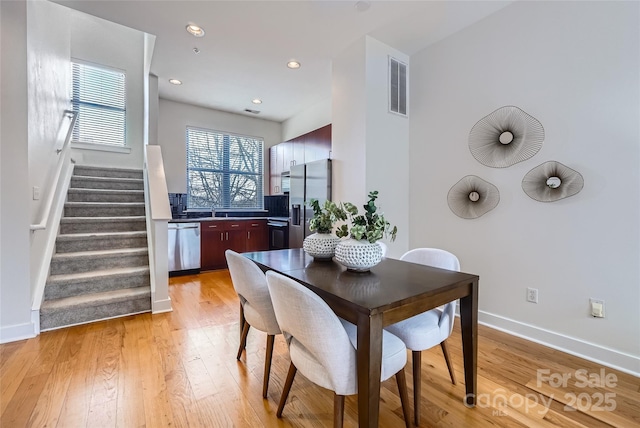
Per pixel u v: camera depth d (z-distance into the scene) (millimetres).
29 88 2518
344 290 1269
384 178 3055
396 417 1531
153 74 3793
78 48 4738
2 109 2219
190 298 3344
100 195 3984
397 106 3158
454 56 2842
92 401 1593
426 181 3109
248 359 2070
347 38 2910
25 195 2305
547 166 2234
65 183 3717
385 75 3047
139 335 2402
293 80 3910
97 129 4891
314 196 3611
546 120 2240
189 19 2609
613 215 1955
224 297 3385
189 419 1483
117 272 3002
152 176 3238
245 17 2576
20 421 1440
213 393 1691
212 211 5367
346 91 3100
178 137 4949
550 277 2248
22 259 2297
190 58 3326
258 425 1455
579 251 2102
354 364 1136
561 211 2182
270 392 1710
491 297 2605
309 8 2457
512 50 2422
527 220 2365
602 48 1979
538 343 2299
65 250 3105
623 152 1909
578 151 2088
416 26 2723
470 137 2721
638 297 1872
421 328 1525
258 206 5910
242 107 5113
